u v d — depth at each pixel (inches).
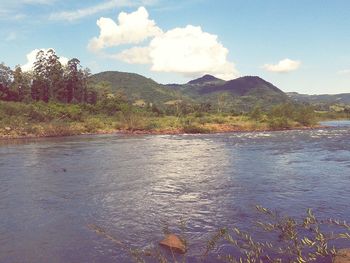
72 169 1008.9
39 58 4318.4
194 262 398.0
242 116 3476.9
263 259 387.2
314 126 2999.5
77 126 2508.6
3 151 1432.1
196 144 1694.1
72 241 473.4
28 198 693.9
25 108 2674.7
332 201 637.9
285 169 979.3
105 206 636.7
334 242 439.8
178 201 665.0
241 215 569.0
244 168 1006.4
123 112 3312.0
